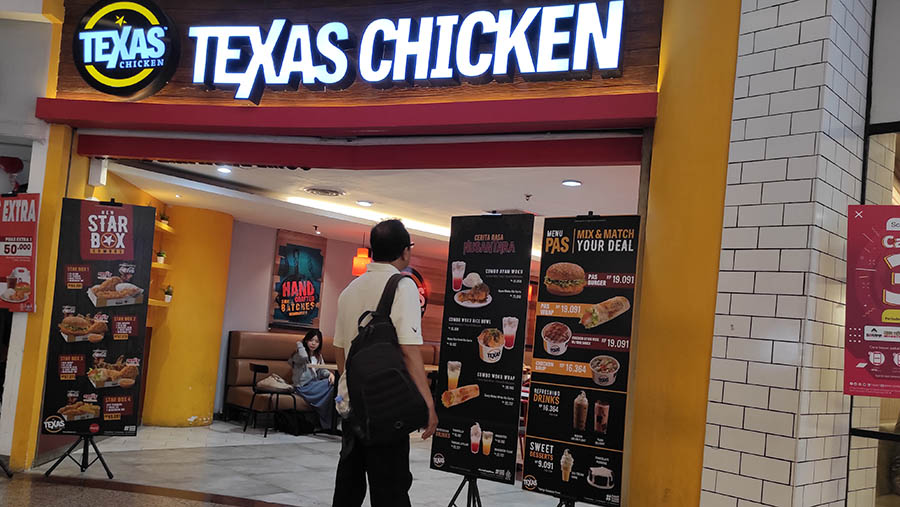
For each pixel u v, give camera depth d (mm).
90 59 6176
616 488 4645
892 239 3881
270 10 6145
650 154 5094
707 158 4531
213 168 7902
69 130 6297
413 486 6641
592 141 5348
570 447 4805
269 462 7301
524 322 5023
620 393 4699
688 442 4363
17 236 6086
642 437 4672
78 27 6215
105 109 6066
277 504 5492
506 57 5383
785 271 4086
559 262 5000
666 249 4695
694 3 4773
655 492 4504
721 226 4398
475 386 5105
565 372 4883
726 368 4250
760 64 4355
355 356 2898
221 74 6012
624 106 4992
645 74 5160
